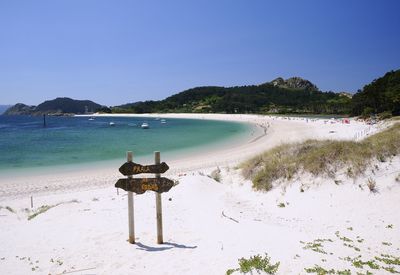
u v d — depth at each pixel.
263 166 17.78
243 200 15.51
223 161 29.81
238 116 136.50
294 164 16.05
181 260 7.71
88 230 10.34
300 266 6.93
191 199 14.97
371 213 12.12
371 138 18.98
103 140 52.44
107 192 19.00
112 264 7.71
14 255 8.51
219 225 10.82
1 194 19.56
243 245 8.51
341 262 7.52
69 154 36.62
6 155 36.00
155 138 54.88
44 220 11.78
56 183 22.44
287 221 12.55
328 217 12.41
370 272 7.10
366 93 88.69
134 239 9.21
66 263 7.89
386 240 10.07
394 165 14.07
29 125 109.75
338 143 16.47
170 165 28.50
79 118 185.38
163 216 12.00
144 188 9.05
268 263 6.86
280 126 72.19
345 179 14.34
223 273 6.78
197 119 136.12
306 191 14.52
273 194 15.23
